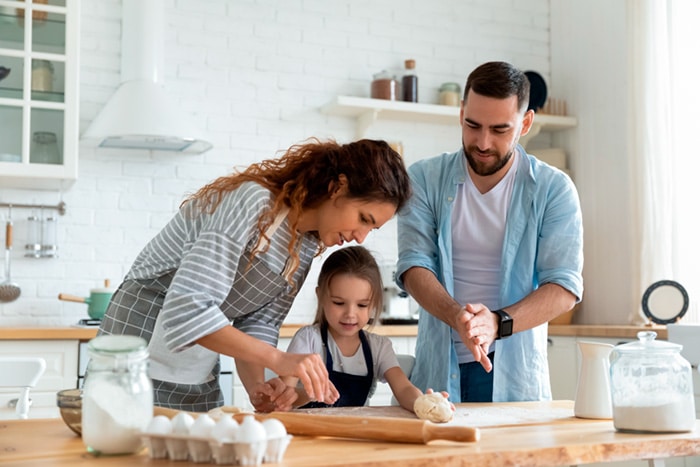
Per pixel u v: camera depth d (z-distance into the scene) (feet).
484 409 5.73
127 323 5.68
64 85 11.66
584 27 14.94
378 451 3.68
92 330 10.22
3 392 9.91
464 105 6.59
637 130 13.08
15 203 12.26
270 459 3.36
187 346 4.56
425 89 14.78
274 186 5.16
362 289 6.97
